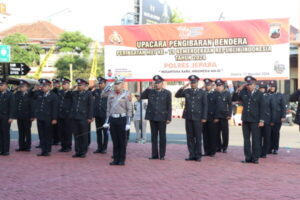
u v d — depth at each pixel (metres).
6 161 11.42
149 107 11.86
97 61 49.38
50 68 52.97
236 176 9.37
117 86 10.80
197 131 11.58
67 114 13.37
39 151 13.52
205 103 11.70
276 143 13.12
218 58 14.14
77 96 12.32
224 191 7.92
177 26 14.39
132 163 11.09
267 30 13.77
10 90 13.70
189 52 14.32
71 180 8.90
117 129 10.77
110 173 9.68
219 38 14.09
